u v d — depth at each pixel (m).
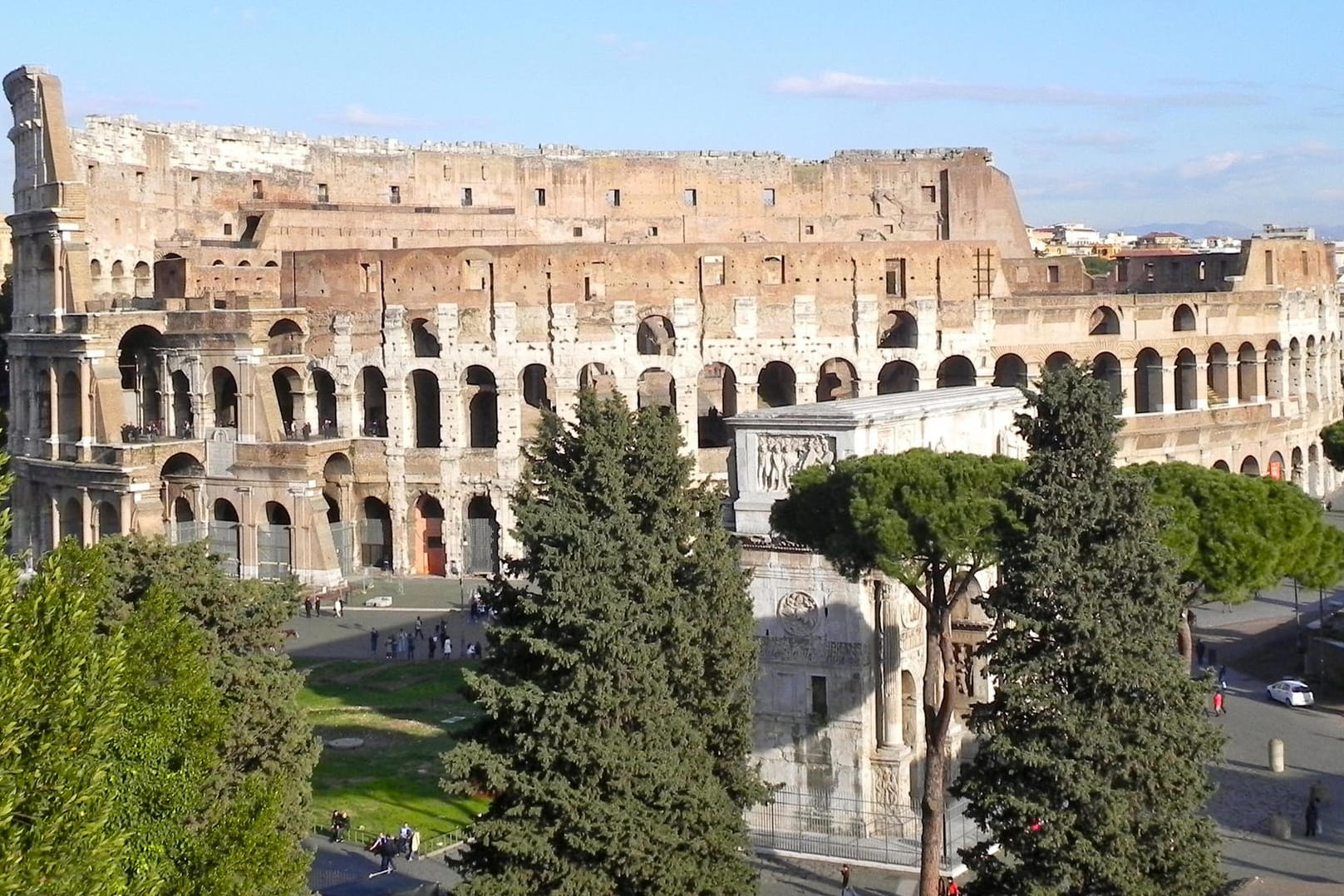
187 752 52.56
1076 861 54.97
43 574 45.22
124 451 138.50
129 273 161.75
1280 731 92.62
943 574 68.19
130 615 64.75
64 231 147.75
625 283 149.62
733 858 62.09
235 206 171.75
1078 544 57.72
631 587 61.88
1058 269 171.38
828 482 71.00
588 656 60.19
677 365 150.12
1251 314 164.25
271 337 153.25
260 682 66.44
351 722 98.38
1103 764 55.81
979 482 66.00
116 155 160.00
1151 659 56.28
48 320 147.25
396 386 149.50
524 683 60.50
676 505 65.38
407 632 124.06
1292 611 122.12
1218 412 158.12
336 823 78.31
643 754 59.62
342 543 148.75
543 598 61.47
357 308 150.75
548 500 64.12
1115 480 58.34
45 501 147.25
